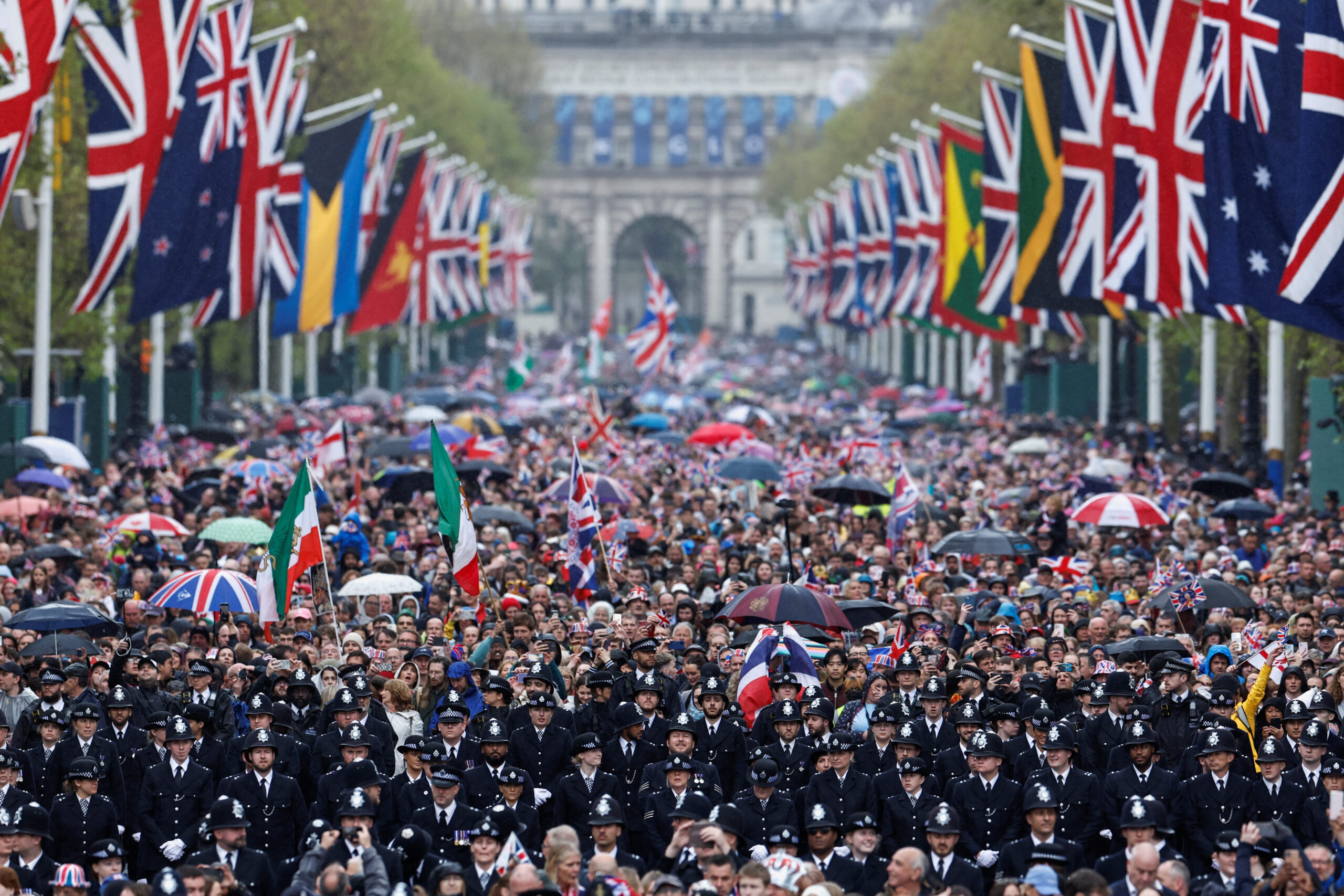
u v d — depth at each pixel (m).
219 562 124.50
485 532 139.12
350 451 192.50
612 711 84.31
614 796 77.75
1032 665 93.44
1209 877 69.44
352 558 128.12
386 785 75.19
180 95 164.00
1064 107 154.62
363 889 64.56
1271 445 195.25
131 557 131.50
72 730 80.50
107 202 154.25
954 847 69.75
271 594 99.62
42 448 152.88
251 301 185.62
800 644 88.69
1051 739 75.69
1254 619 108.19
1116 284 145.12
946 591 114.25
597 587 122.69
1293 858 61.53
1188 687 85.88
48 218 179.25
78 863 74.25
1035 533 143.50
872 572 121.25
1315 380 188.50
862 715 85.94
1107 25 153.12
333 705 80.19
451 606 114.25
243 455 194.38
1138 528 148.50
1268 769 75.81
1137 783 75.94
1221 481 162.38
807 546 140.88
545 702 81.06
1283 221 120.50
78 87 188.62
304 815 76.06
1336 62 110.94
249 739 75.81
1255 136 121.12
